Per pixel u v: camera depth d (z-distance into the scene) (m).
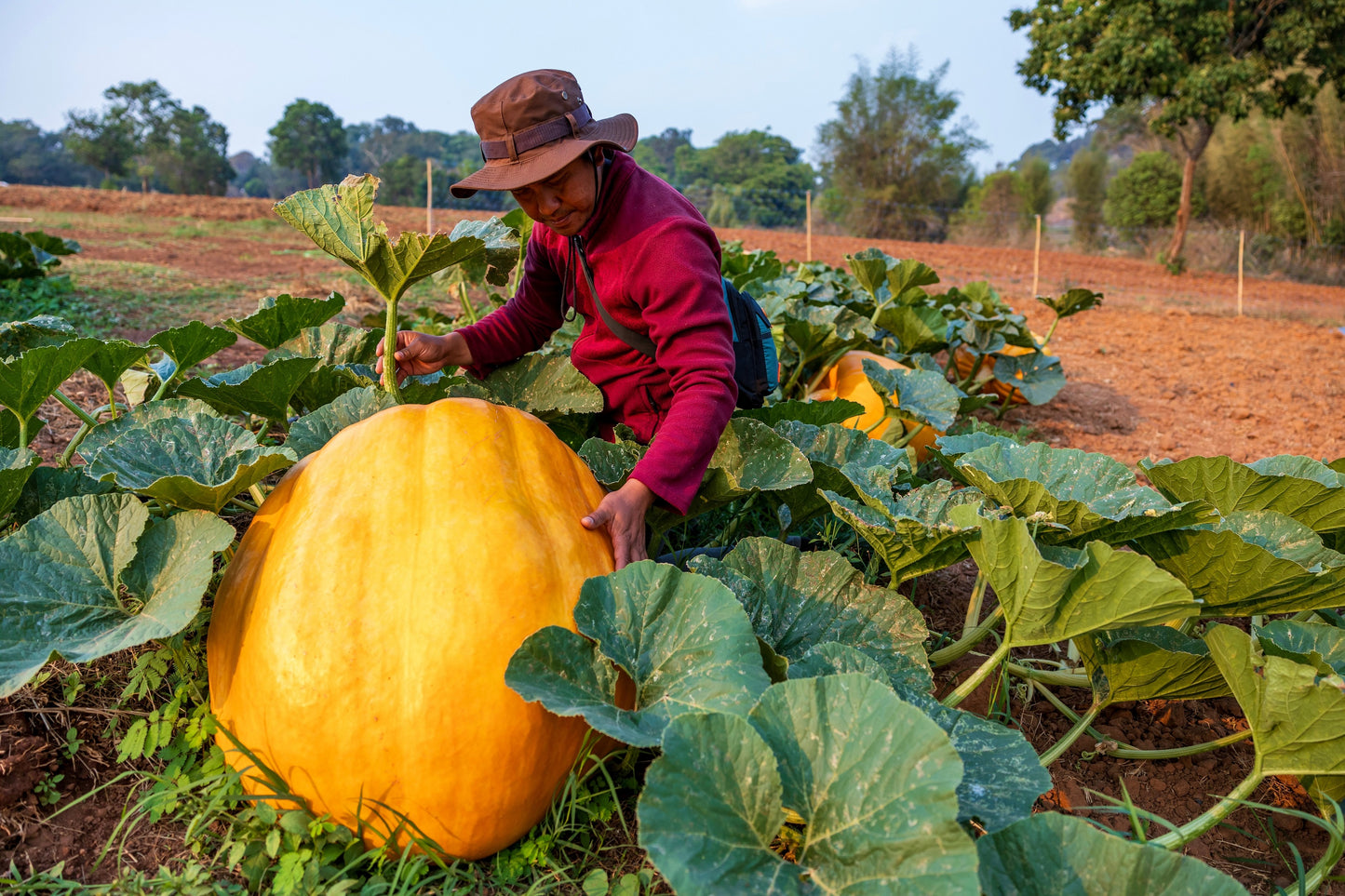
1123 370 8.47
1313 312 16.08
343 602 1.66
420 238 2.07
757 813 1.46
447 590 1.67
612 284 2.32
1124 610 1.78
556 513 1.90
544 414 2.76
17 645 1.62
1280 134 27.97
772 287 5.24
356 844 1.71
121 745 1.92
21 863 1.71
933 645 2.80
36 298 7.27
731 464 2.45
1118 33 22.06
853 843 1.42
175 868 1.73
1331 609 2.48
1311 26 21.75
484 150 2.13
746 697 1.63
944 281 16.92
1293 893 1.87
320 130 86.62
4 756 1.84
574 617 1.73
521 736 1.65
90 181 107.62
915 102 39.72
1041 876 1.45
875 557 2.68
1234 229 30.70
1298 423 6.54
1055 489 2.45
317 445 2.30
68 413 4.00
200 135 84.38
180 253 13.76
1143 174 32.44
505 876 1.74
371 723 1.61
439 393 2.77
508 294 5.30
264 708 1.66
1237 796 1.82
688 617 1.80
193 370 4.93
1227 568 2.09
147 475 1.94
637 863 1.80
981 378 6.17
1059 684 2.56
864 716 1.52
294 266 12.73
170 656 2.13
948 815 1.36
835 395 4.29
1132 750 2.27
